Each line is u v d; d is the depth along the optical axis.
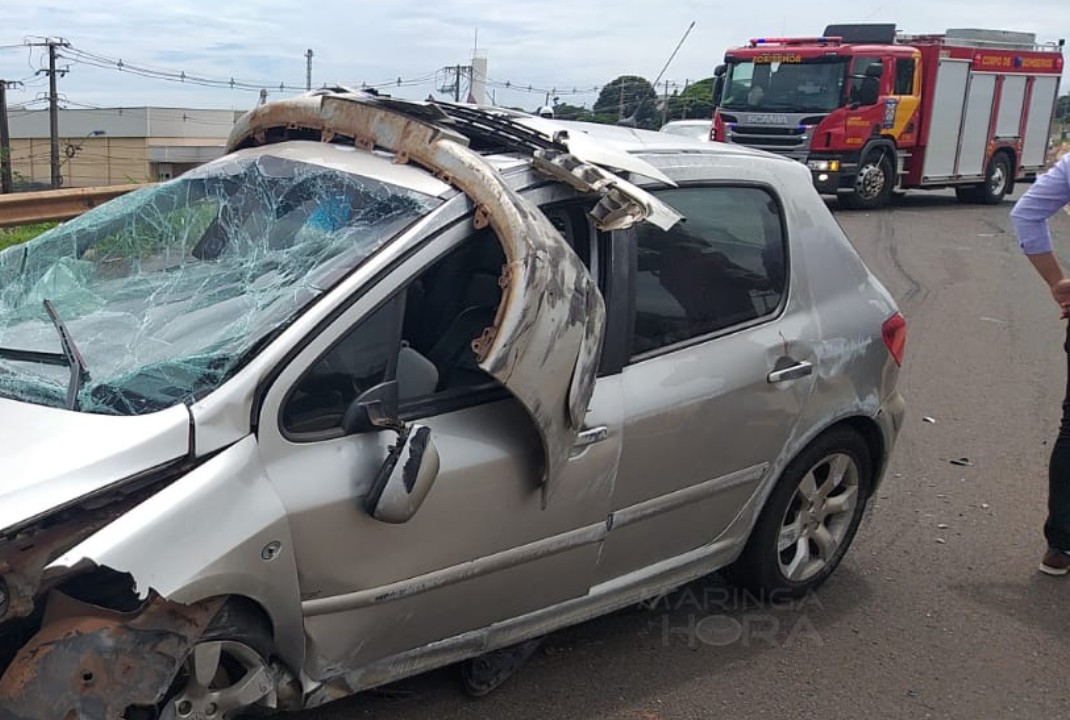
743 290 3.80
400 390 2.94
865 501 4.48
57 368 2.85
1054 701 3.73
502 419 3.05
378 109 3.32
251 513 2.55
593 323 3.01
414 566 2.91
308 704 2.87
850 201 19.16
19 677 2.36
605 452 3.28
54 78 46.59
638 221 3.11
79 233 3.54
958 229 17.14
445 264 2.98
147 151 57.50
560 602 3.40
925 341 9.09
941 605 4.36
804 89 18.22
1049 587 4.56
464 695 3.48
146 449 2.48
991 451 6.28
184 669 2.59
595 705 3.52
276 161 3.42
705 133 19.83
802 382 3.92
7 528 2.29
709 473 3.69
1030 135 22.84
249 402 2.62
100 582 2.51
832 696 3.68
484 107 3.68
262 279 2.94
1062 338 9.40
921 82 19.50
